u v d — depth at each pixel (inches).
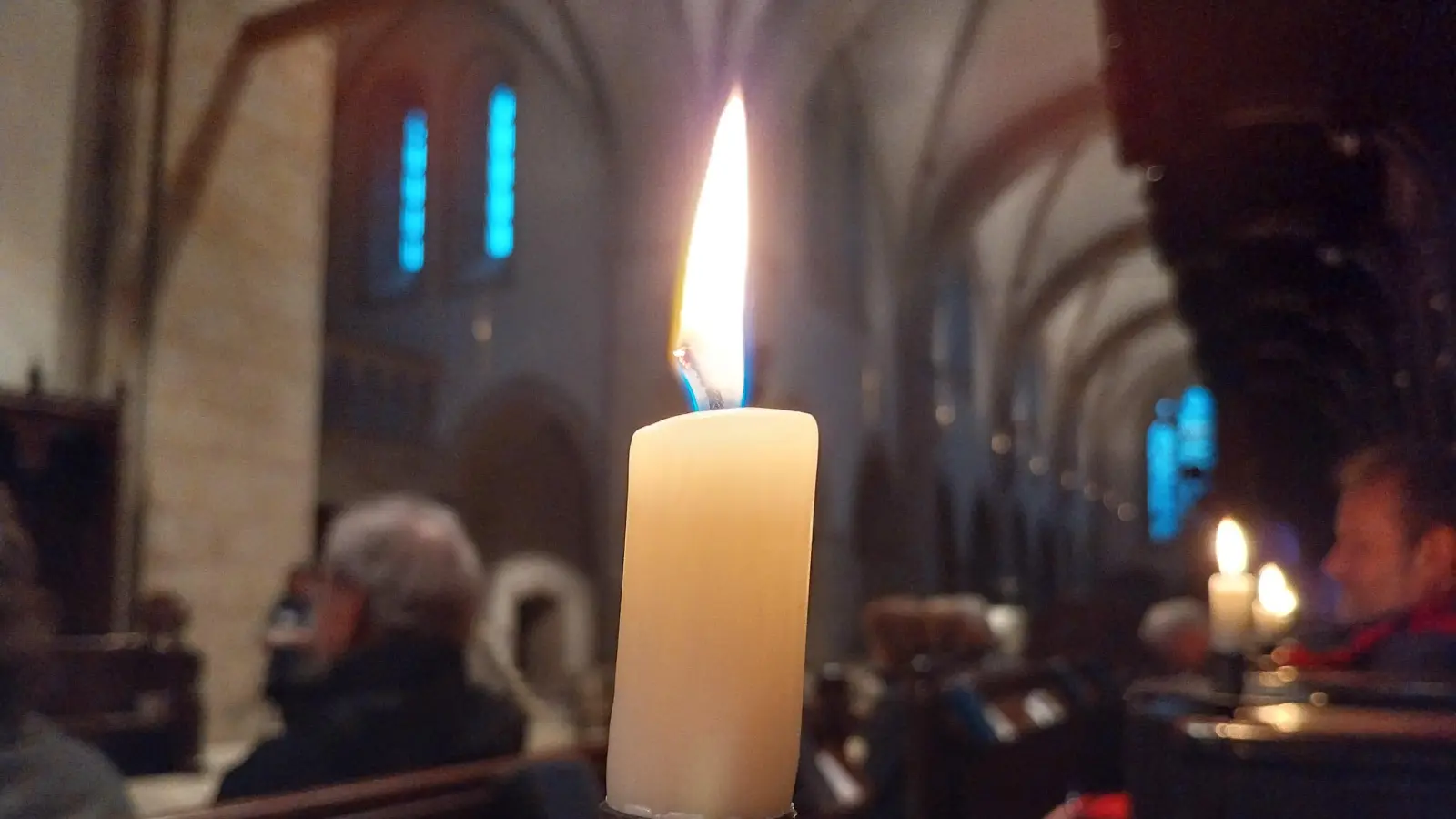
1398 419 116.7
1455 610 67.0
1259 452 212.5
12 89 192.9
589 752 86.0
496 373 446.9
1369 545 72.4
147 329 215.5
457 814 64.8
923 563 596.4
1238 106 87.1
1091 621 240.7
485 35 454.9
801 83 471.2
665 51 414.9
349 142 455.2
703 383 18.1
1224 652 65.6
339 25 251.1
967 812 142.5
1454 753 41.5
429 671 72.2
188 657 199.2
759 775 16.8
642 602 17.7
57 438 190.5
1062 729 199.3
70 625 188.2
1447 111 78.5
